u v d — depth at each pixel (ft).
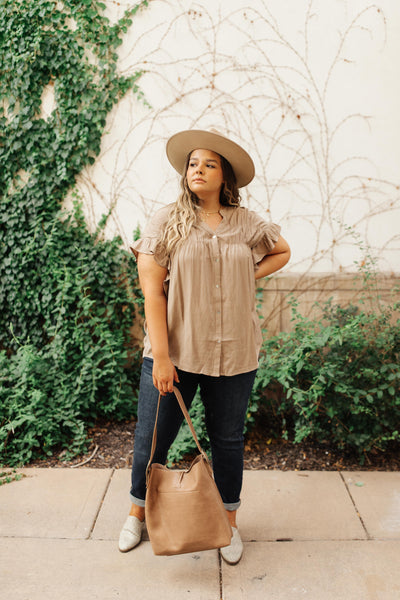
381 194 10.59
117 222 10.96
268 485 8.30
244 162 6.04
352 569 6.33
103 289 10.78
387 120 10.42
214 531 5.63
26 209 10.87
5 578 6.10
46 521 7.23
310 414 9.07
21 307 10.93
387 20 10.21
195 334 5.80
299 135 10.50
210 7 10.32
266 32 10.32
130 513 6.89
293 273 10.78
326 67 10.36
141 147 10.75
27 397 9.58
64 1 10.37
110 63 10.50
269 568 6.35
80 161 10.69
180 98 10.57
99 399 10.51
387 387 8.86
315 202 10.64
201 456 5.83
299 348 8.82
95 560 6.46
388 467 8.95
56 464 8.91
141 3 10.38
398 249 10.65
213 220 6.03
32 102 10.66
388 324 9.61
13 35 10.45
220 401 6.11
